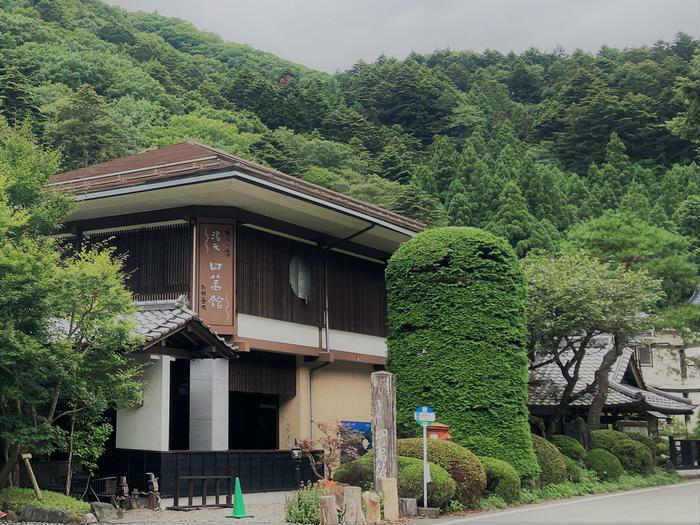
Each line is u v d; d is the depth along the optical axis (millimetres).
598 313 24500
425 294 19719
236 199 20719
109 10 115188
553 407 27547
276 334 22406
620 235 43250
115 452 17562
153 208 21422
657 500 18766
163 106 78875
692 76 28656
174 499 16422
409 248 20141
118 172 22203
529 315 24797
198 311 20688
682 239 44188
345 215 22375
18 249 13773
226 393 19516
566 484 21266
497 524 13648
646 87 94375
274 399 23953
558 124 92500
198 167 19688
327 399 24859
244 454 19531
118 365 15148
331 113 85375
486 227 58406
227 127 73938
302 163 68375
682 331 37781
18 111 56250
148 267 21484
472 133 91250
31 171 17672
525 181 66125
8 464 14266
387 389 15508
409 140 86625
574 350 26547
